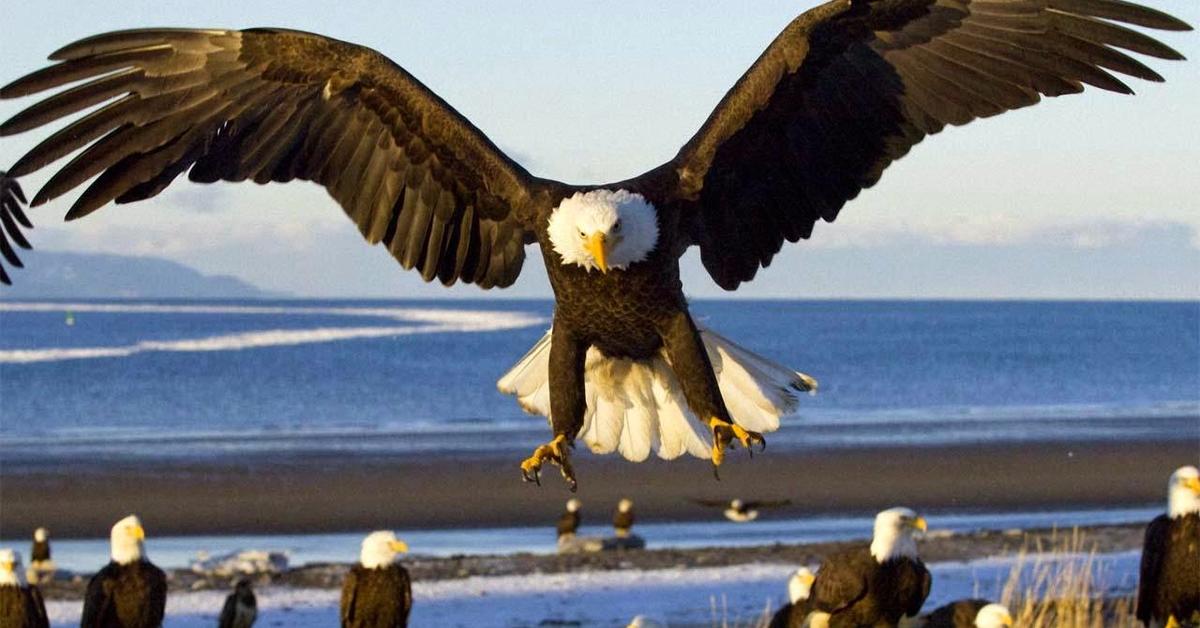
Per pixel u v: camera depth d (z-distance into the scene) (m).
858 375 74.44
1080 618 11.18
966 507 25.84
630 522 19.98
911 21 6.01
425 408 52.53
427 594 15.11
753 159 6.20
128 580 12.12
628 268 5.80
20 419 47.62
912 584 11.02
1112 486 28.83
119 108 5.59
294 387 62.53
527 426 43.78
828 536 21.59
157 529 22.98
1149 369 82.06
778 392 6.16
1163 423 45.53
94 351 91.38
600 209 5.72
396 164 6.12
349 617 12.67
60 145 5.51
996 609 9.93
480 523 23.61
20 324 145.38
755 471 30.06
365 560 12.62
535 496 26.64
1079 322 180.50
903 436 39.22
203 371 73.12
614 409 6.18
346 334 121.50
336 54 5.93
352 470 30.72
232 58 5.82
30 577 16.05
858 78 6.11
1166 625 11.59
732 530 22.38
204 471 30.52
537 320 164.62
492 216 6.20
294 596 15.18
